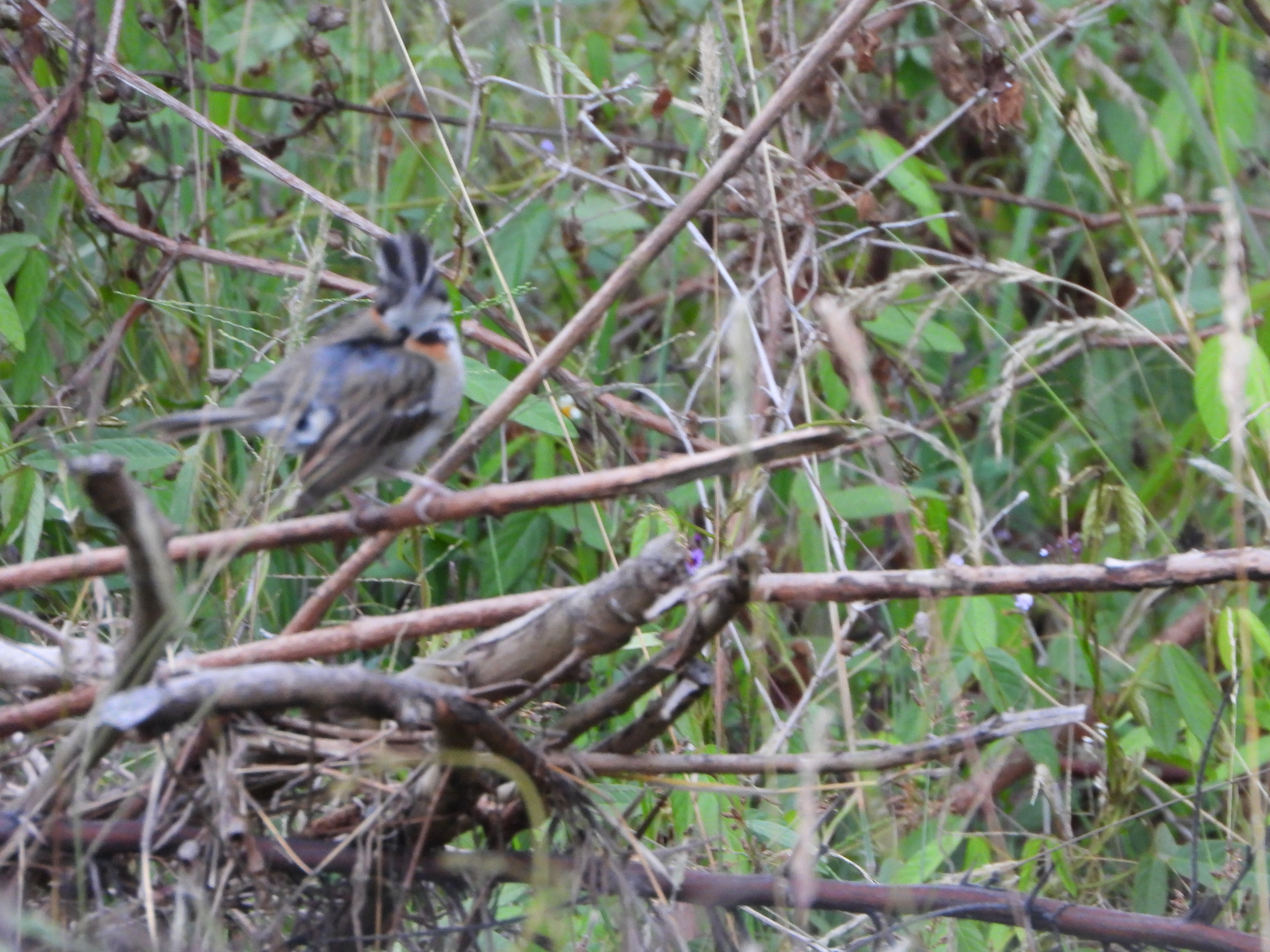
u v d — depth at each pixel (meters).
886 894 6.87
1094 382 11.44
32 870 6.35
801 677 10.14
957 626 8.31
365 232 9.75
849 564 10.45
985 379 12.26
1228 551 6.27
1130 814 8.79
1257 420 8.30
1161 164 11.40
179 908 6.02
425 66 11.54
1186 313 10.34
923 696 8.05
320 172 12.84
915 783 8.22
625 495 6.28
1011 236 13.15
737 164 8.12
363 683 5.69
